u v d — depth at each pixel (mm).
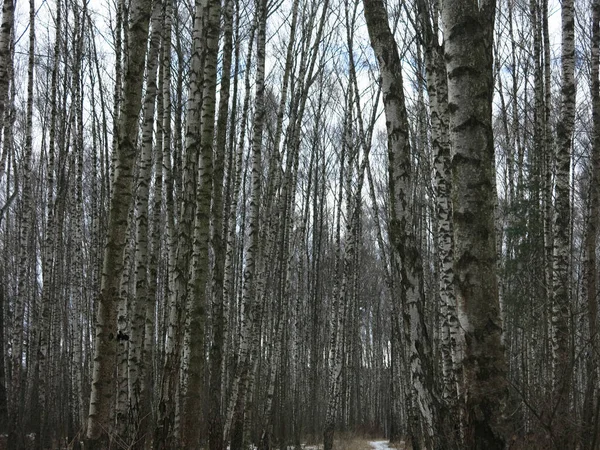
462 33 3539
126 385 9789
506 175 15039
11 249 23797
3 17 6516
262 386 19750
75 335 15516
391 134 5324
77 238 15797
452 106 3545
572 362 6039
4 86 6480
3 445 13656
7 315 20234
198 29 8398
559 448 5672
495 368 3266
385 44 5379
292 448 20531
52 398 16078
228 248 14453
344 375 28062
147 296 10305
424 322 5133
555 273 9047
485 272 3354
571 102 9500
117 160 6000
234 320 19984
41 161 20891
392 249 5328
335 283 19422
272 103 19250
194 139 7934
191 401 7059
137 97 6035
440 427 4895
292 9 15945
